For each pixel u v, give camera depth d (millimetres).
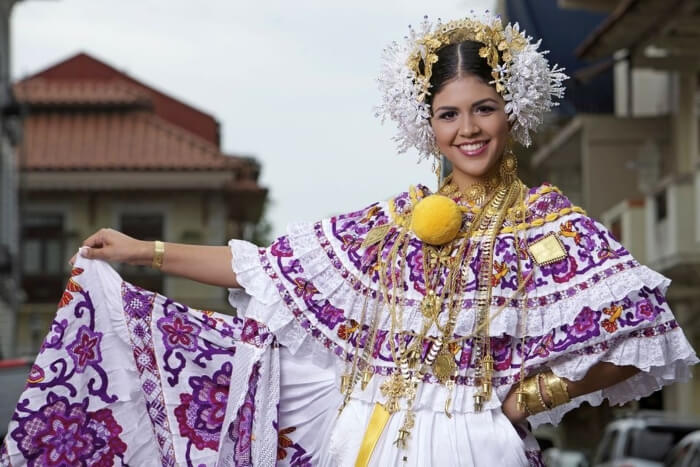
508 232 4891
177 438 5297
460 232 4918
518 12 29719
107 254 5305
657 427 22812
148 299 5355
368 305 5000
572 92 34031
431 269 4902
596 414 33000
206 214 46219
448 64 4922
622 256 4781
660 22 26297
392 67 5059
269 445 5102
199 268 5266
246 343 5176
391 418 4832
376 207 5168
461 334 4809
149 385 5320
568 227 4855
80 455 5258
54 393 5246
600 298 4719
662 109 33000
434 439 4754
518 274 4840
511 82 4902
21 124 38469
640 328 4707
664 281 4746
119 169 45375
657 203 28625
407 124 5047
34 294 45156
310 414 5184
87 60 55875
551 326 4773
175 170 45406
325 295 5082
